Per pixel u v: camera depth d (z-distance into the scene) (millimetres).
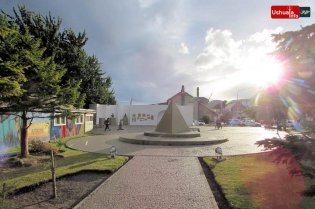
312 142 3471
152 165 7000
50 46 23172
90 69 30391
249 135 18109
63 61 24734
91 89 31141
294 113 3801
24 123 8352
